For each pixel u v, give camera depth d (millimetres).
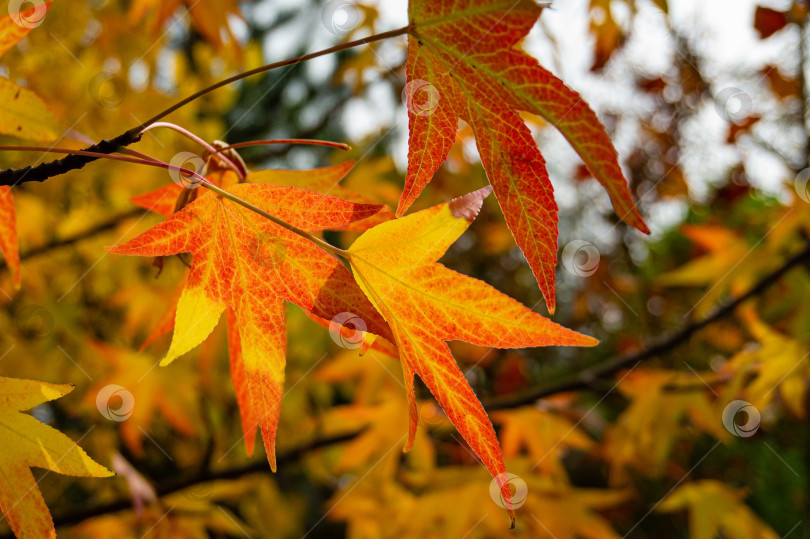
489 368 1430
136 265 1280
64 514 792
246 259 468
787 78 1233
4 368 1057
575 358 1923
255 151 1745
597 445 1156
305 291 466
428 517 897
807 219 1036
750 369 876
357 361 1078
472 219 457
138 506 764
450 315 457
